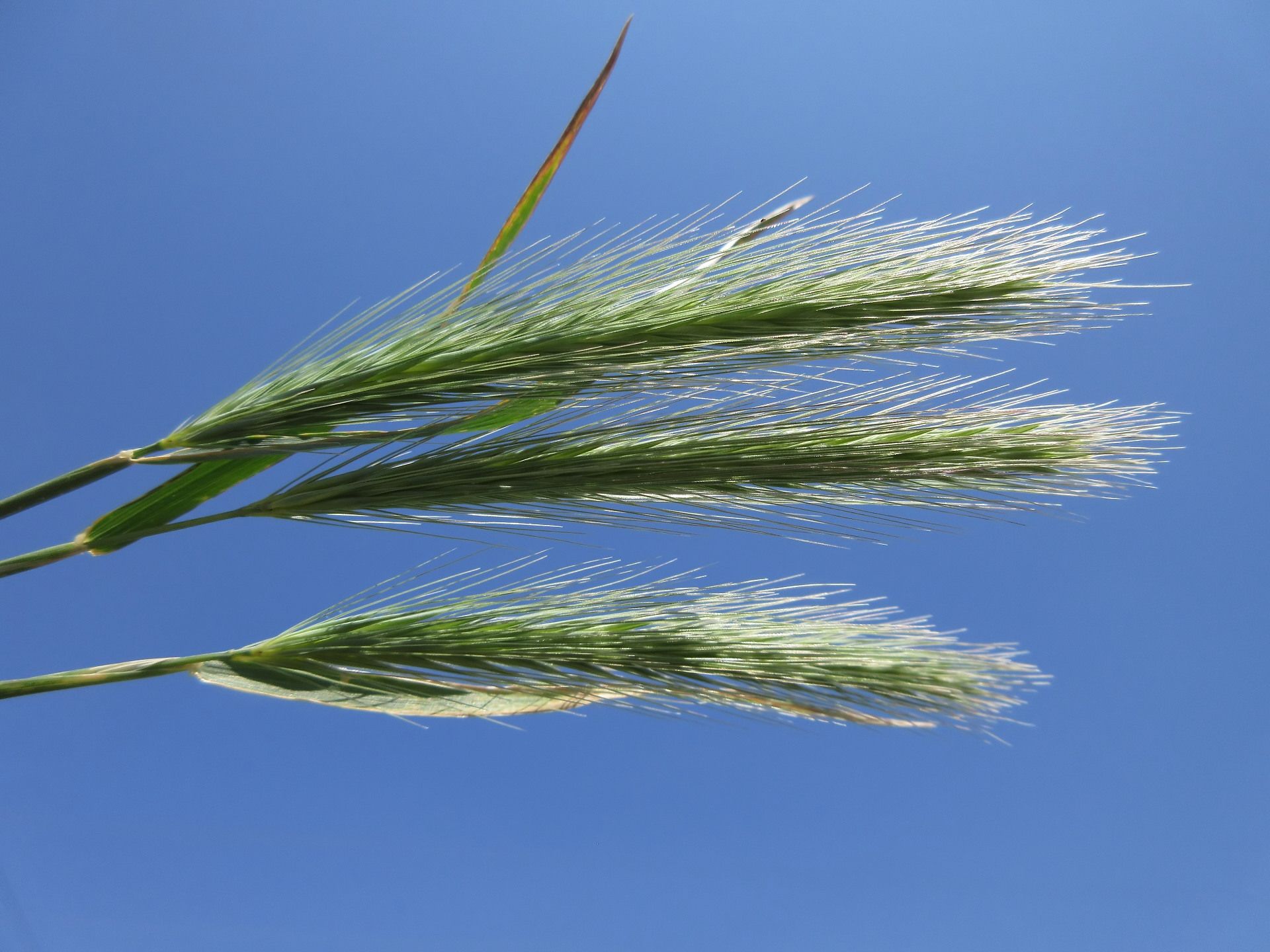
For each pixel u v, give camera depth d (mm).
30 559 115
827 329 102
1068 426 109
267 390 111
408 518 115
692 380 107
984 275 100
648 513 114
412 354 107
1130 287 99
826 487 113
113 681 112
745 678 114
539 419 113
